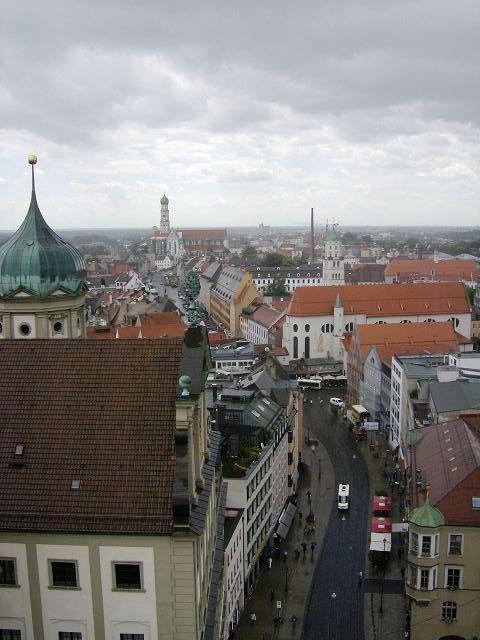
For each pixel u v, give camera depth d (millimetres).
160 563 41438
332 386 187625
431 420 103438
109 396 45031
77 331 75062
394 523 99875
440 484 73938
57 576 42219
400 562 91500
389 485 116625
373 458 129875
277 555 93875
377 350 147375
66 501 41750
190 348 45281
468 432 82125
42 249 70312
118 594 42031
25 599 42406
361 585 85938
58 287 71312
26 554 41781
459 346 172250
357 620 78438
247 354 175000
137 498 41594
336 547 95812
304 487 116250
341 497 107500
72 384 45719
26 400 45375
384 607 81062
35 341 47469
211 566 54156
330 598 83188
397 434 130000
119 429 43844
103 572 41750
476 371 118000
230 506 80812
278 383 117688
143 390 45031
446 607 69688
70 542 41406
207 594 50844
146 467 42500
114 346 46844
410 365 124875
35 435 44094
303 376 192125
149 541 41094
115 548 41375
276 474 98812
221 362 169875
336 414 160000
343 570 89750
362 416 147750
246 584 82750
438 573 69188
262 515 90375
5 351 47250
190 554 41188
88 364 46312
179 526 40406
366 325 163500
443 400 101562
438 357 132125
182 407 41625
